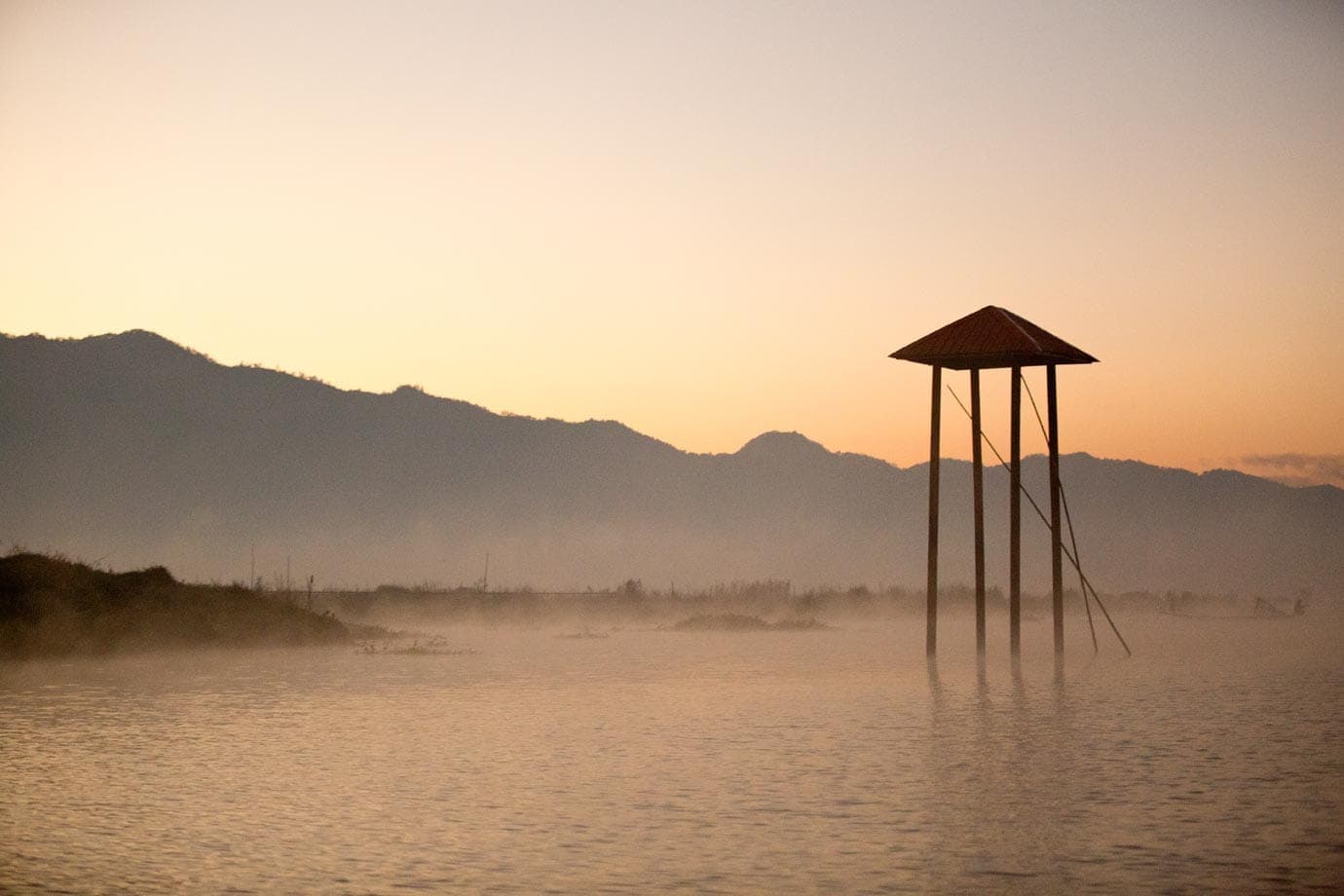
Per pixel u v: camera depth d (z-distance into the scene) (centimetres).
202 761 2809
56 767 2712
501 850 1964
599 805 2295
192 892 1739
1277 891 1733
